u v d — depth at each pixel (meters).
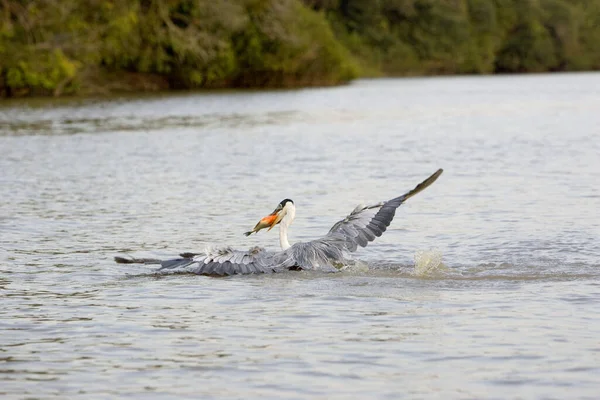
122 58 151.75
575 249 28.39
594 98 117.56
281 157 56.34
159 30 152.62
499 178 45.31
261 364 18.05
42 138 71.06
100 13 142.88
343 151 59.47
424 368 17.67
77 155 58.78
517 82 182.62
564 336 19.39
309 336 19.77
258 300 22.88
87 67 144.38
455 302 22.36
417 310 21.66
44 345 19.50
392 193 40.91
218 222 34.50
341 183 44.59
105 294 23.81
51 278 25.72
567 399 15.98
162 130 77.31
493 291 23.41
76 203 39.47
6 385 17.17
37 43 135.62
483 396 16.20
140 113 100.81
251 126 80.56
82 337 20.02
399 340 19.38
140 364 18.22
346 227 25.81
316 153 58.38
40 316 21.72
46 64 135.12
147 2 152.38
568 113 91.06
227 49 160.50
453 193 40.81
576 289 23.44
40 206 38.75
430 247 29.20
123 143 66.44
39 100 129.50
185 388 16.88
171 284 24.83
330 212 36.16
